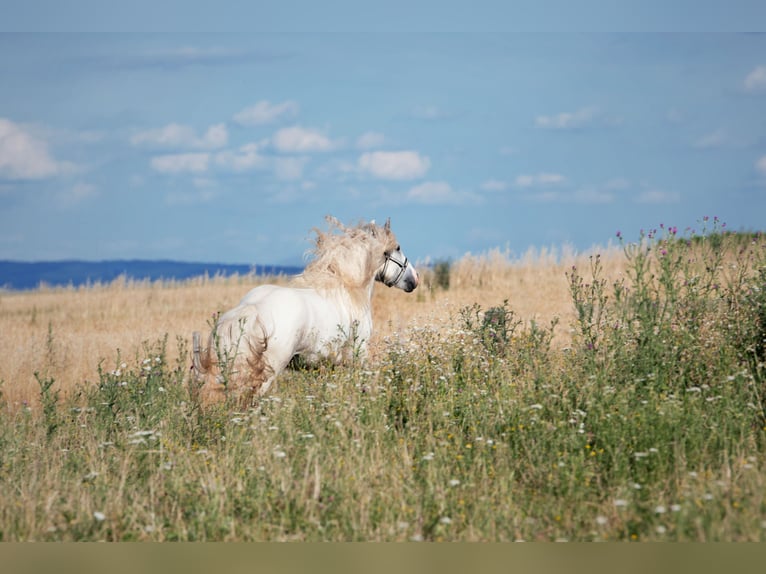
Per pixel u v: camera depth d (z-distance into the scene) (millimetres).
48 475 10672
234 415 13102
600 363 13258
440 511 9242
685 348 13172
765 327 13461
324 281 15375
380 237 17062
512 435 11289
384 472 10234
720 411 11203
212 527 9164
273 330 13867
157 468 10828
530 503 9680
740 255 14992
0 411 15789
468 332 15461
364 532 9031
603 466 10320
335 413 12070
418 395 13219
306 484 9703
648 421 10781
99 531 9211
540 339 14742
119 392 14133
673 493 9383
